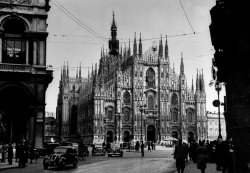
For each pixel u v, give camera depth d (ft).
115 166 124.06
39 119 172.96
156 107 424.05
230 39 53.21
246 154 49.85
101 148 224.53
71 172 101.65
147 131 422.00
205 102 438.40
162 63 429.38
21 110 179.52
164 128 418.51
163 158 183.32
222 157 84.38
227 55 56.90
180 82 435.12
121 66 463.83
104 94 406.41
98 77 454.40
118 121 401.90
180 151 86.38
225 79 77.20
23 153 122.42
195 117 435.94
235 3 50.70
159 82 426.10
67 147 120.16
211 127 516.73
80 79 586.04
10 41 175.83
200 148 78.02
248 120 49.78
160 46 433.89
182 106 430.61
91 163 143.64
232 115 52.54
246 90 50.14
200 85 444.96
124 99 415.85
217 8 55.98
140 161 155.43
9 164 132.26
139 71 421.18
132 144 376.48
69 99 548.72
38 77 174.40
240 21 50.42
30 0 179.01
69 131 537.65
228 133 103.60
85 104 454.40
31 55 177.17
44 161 115.03
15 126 179.32
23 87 171.42
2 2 174.09
